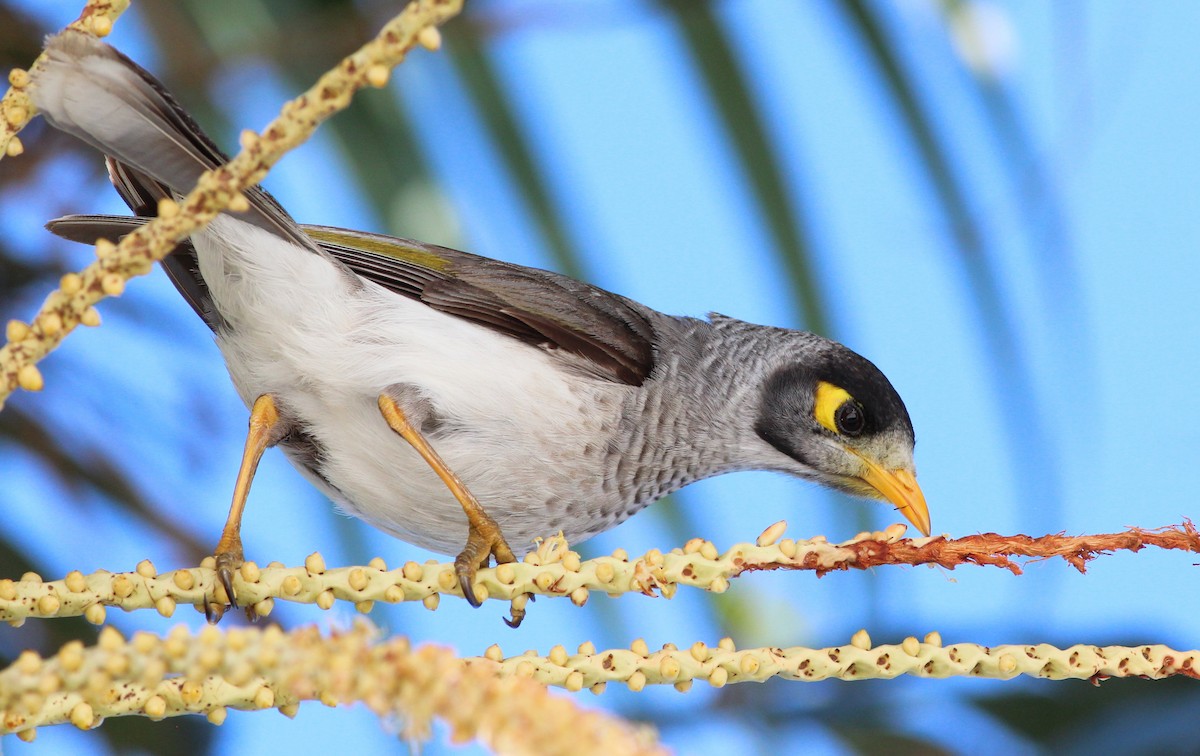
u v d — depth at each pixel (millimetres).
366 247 8211
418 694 2910
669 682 4570
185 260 7723
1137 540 4531
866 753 7727
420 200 8555
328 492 7957
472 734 2828
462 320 7902
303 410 7547
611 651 4578
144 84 5238
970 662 4535
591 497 8078
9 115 4793
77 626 7629
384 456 7586
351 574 4891
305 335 7441
